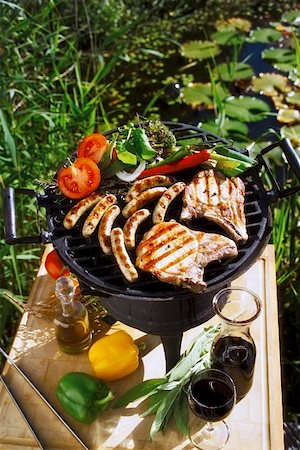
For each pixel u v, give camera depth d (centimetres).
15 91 176
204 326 120
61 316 112
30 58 187
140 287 99
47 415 108
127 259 99
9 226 103
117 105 222
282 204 162
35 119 183
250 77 226
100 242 103
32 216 170
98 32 233
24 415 107
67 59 192
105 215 106
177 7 265
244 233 102
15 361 116
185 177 115
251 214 107
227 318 102
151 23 258
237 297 109
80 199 112
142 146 112
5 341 158
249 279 127
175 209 110
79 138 188
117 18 244
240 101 213
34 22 193
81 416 104
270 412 107
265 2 271
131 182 114
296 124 206
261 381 111
